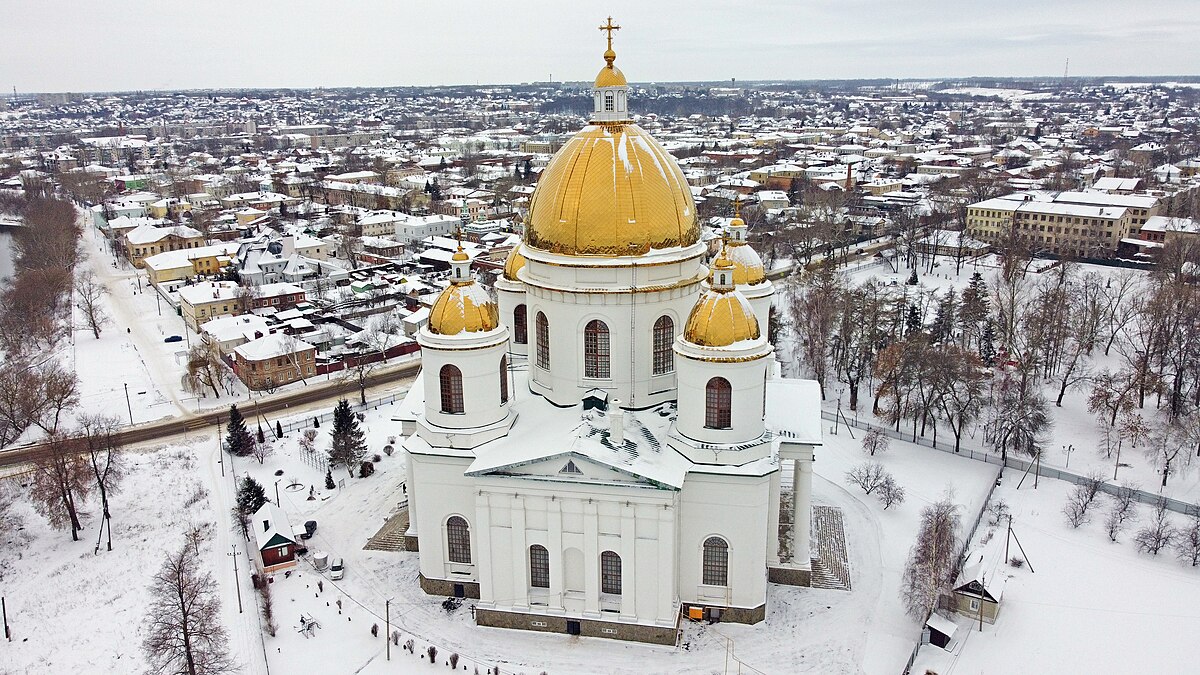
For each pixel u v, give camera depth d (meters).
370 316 163.50
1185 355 105.44
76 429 110.88
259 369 128.38
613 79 66.56
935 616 65.12
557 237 65.94
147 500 90.75
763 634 65.62
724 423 64.31
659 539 62.81
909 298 148.12
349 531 81.88
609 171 65.19
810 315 126.31
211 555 78.56
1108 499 86.12
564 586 66.06
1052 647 63.62
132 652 65.25
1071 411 110.50
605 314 66.94
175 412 119.75
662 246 65.94
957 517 75.31
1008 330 126.62
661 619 64.62
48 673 63.09
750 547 65.12
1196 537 74.06
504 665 62.59
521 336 81.06
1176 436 93.12
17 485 94.06
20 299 158.88
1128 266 184.38
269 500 88.00
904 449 100.00
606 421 66.31
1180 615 67.31
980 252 198.62
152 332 159.62
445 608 69.38
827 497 87.00
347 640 65.75
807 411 72.06
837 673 61.34
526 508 64.44
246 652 64.25
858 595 70.44
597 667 62.38
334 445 94.75
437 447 67.56
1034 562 75.06
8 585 75.19
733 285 63.78
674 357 70.69
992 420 101.31
